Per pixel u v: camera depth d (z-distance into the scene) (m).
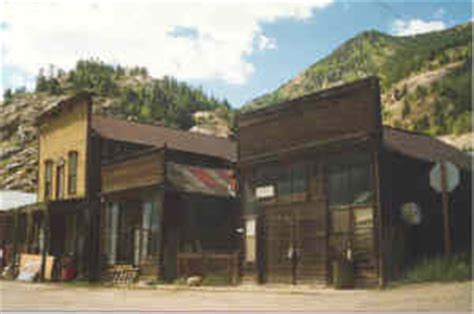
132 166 25.94
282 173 19.84
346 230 17.38
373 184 16.78
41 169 33.28
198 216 24.59
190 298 15.84
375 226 16.50
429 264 16.55
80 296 17.75
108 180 27.44
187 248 24.02
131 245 25.47
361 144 17.17
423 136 24.72
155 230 23.97
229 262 21.09
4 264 32.88
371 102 17.23
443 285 14.56
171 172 24.83
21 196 39.47
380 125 17.08
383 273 16.05
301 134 19.36
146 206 24.83
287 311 11.86
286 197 19.53
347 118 17.88
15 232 30.89
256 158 20.78
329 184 18.14
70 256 28.20
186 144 31.14
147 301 15.30
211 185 25.34
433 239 18.05
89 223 28.03
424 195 18.11
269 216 20.03
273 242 19.72
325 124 18.56
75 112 30.42
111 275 25.92
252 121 21.45
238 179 22.22
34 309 13.82
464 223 19.44
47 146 32.91
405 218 17.06
